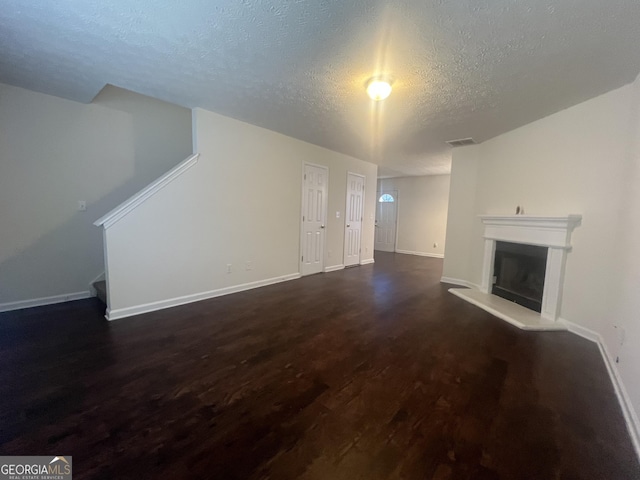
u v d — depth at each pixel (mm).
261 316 3078
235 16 1707
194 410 1602
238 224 3902
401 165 6504
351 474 1220
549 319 2990
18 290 3062
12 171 2936
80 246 3406
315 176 5020
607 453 1350
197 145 3381
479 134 3893
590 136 2701
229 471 1224
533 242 3209
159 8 1652
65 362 2078
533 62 2111
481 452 1345
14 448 1319
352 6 1585
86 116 3342
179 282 3361
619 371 1927
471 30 1761
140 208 2996
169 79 2590
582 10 1560
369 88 2502
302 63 2240
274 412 1599
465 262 4578
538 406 1687
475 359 2232
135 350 2270
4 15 1725
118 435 1410
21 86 2867
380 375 1986
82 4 1627
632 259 1955
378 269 5867
